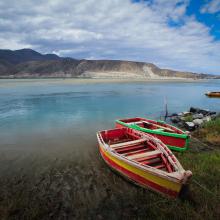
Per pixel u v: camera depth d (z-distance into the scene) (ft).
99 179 26.45
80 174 27.91
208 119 56.29
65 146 39.75
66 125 57.77
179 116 66.49
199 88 224.94
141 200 21.59
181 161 29.68
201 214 18.54
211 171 25.99
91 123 60.29
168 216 18.60
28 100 111.24
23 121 62.80
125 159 24.70
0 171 29.07
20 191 23.88
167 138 35.99
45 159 33.35
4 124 58.90
